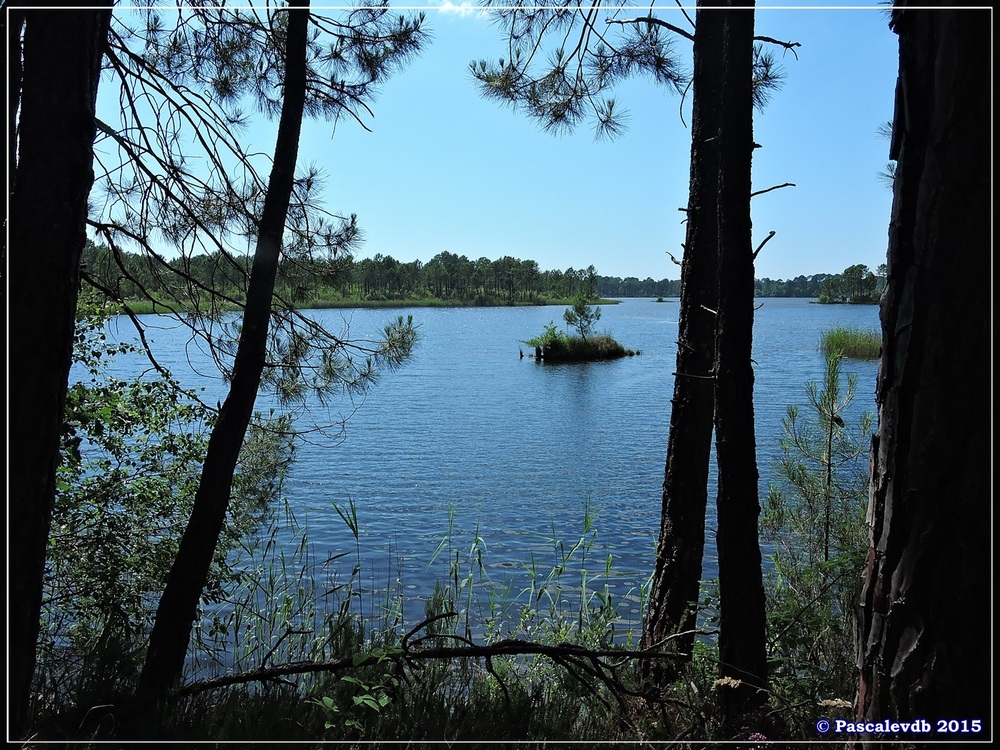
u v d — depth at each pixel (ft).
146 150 15.19
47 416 8.16
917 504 5.93
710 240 14.05
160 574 17.02
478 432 71.36
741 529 10.80
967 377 5.68
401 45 15.47
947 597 5.78
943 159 5.76
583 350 160.15
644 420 79.10
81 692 10.88
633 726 11.05
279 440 19.19
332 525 38.34
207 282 16.99
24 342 8.00
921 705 5.89
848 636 12.50
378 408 87.35
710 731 10.27
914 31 5.99
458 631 20.45
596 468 55.21
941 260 5.77
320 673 13.03
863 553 12.62
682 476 14.16
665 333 246.47
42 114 8.08
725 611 10.93
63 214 8.15
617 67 18.42
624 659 14.66
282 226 13.19
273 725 10.68
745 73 10.68
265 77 17.19
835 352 20.20
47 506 8.31
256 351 12.84
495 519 40.70
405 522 39.52
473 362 152.87
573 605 25.53
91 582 16.43
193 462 18.76
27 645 8.20
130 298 16.56
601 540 36.50
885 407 6.27
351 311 17.69
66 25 8.16
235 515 18.75
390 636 16.72
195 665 17.93
